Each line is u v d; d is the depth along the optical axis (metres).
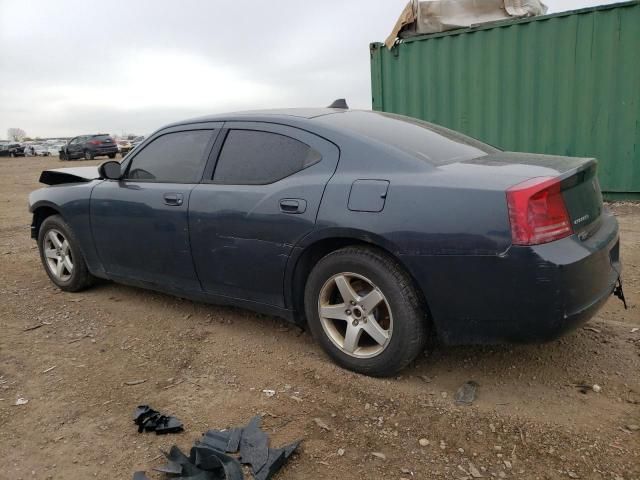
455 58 8.16
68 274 4.82
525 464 2.32
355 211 2.88
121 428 2.68
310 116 3.42
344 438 2.55
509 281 2.52
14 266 5.90
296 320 3.37
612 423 2.58
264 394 2.96
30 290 4.95
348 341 3.09
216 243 3.50
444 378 3.06
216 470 2.26
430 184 2.73
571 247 2.54
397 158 2.92
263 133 3.46
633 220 6.69
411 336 2.86
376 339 2.97
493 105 8.05
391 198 2.79
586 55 7.35
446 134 3.60
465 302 2.65
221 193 3.47
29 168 27.69
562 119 7.68
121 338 3.79
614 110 7.37
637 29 7.00
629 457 2.33
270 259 3.25
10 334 3.90
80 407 2.88
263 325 3.91
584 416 2.65
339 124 3.26
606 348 3.33
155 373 3.26
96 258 4.43
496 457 2.38
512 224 2.49
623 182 7.55
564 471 2.27
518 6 8.23
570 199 2.66
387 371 2.98
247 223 3.31
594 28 7.23
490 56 7.91
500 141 8.12
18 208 11.16
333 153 3.11
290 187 3.16
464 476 2.27
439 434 2.55
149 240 3.91
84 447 2.54
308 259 3.20
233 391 3.01
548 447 2.42
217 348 3.57
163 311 4.27
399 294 2.83
